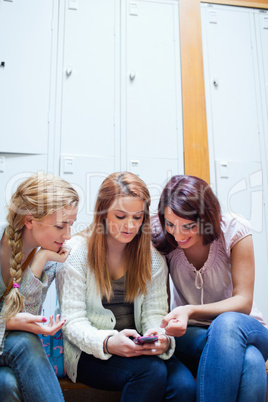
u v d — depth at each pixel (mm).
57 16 2002
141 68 2049
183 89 2064
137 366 905
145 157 1960
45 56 1948
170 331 950
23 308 945
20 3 1970
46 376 839
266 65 2193
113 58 2029
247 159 2064
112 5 2080
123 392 905
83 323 1005
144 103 2016
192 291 1199
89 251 1083
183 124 2031
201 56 2121
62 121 1906
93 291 1072
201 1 2191
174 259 1208
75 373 982
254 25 2221
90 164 1892
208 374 864
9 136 1835
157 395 889
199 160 2004
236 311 1047
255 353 893
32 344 871
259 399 833
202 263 1216
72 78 1959
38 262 997
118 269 1138
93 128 1934
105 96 1979
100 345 931
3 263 1014
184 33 2123
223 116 2086
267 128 2127
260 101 2145
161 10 2137
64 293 1048
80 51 1995
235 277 1122
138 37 2078
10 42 1923
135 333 960
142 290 1099
